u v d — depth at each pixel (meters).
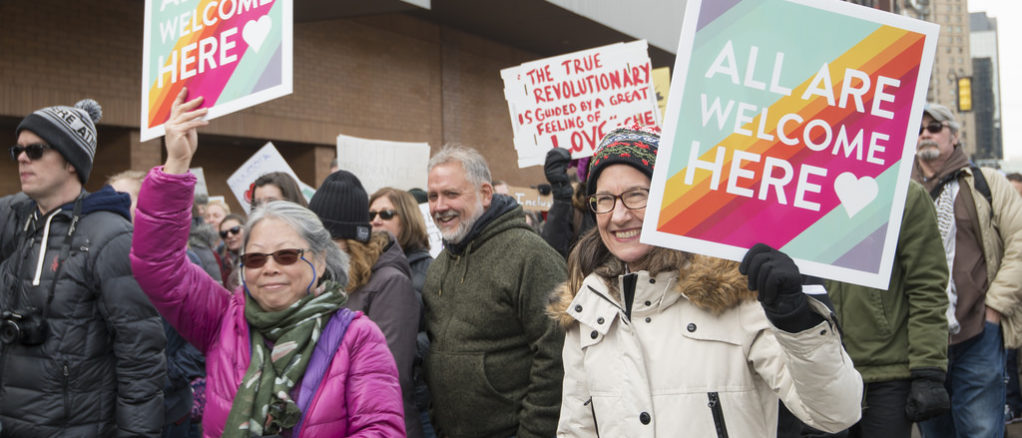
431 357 3.32
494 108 16.64
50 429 2.82
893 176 1.77
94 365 2.89
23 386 2.84
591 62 5.36
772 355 1.91
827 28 1.79
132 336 2.86
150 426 2.89
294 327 2.28
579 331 2.25
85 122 3.02
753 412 1.96
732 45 1.77
